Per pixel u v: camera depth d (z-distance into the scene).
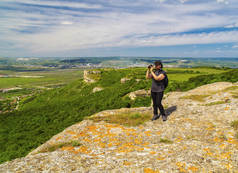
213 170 3.57
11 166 4.38
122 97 76.75
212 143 5.23
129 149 5.37
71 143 6.39
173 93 19.30
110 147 5.82
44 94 159.62
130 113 10.14
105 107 67.75
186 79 71.31
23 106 146.12
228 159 3.95
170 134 6.50
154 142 5.95
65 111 76.81
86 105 81.00
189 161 3.97
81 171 3.98
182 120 7.91
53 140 7.12
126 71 145.25
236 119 6.93
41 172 3.98
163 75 7.53
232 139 5.24
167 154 4.53
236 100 10.14
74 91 139.75
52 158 4.87
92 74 149.88
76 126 8.22
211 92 15.41
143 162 4.19
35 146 33.28
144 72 126.69
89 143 6.30
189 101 13.05
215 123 7.00
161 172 3.62
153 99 8.24
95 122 8.61
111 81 129.38
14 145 38.28
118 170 3.90
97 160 4.64
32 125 64.12
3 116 82.44
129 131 7.16
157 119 8.51
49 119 68.44
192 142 5.27
